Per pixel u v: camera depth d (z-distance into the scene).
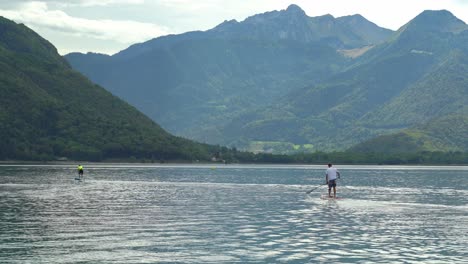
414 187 86.75
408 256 28.23
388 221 41.50
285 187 84.50
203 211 48.09
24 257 27.53
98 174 132.50
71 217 43.09
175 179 110.75
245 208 50.84
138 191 72.44
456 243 31.95
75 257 27.61
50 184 84.94
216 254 28.55
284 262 26.73
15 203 53.41
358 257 27.94
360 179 119.69
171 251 29.27
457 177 136.25
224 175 137.62
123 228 37.41
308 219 42.56
